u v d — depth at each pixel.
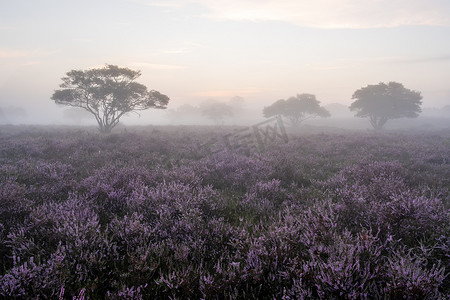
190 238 3.22
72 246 2.88
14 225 3.66
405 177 7.03
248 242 3.01
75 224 3.23
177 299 2.22
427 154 11.89
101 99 23.50
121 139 15.43
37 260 2.78
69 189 5.69
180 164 9.01
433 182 6.89
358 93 44.09
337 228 3.33
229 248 3.27
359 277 2.28
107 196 4.84
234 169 7.91
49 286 2.28
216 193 5.49
